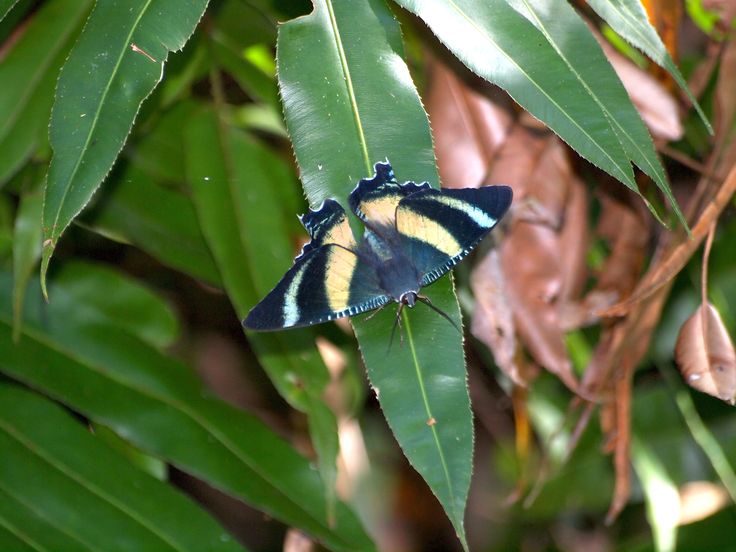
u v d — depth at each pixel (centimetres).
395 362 68
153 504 74
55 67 76
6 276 76
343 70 69
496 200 69
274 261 75
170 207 78
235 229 76
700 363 75
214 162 77
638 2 70
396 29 70
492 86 79
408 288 68
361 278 69
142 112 78
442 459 67
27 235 74
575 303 79
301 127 69
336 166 69
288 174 78
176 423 75
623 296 79
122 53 68
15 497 73
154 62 68
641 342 78
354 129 69
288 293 69
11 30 76
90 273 77
